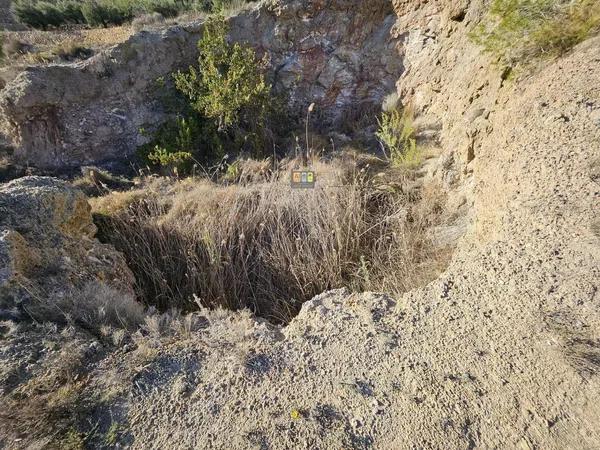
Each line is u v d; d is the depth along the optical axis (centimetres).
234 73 594
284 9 671
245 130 651
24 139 640
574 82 312
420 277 351
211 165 614
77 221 377
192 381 213
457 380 190
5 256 272
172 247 455
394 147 538
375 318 239
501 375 187
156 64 669
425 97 598
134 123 671
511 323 208
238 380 210
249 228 457
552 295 212
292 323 257
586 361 182
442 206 433
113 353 233
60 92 632
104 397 204
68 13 988
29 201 335
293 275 415
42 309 257
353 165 528
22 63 679
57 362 221
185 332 251
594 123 277
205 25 661
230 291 422
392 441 174
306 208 458
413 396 188
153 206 495
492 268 242
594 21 339
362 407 188
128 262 441
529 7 397
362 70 694
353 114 702
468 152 406
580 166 262
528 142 302
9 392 203
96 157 668
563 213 246
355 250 426
